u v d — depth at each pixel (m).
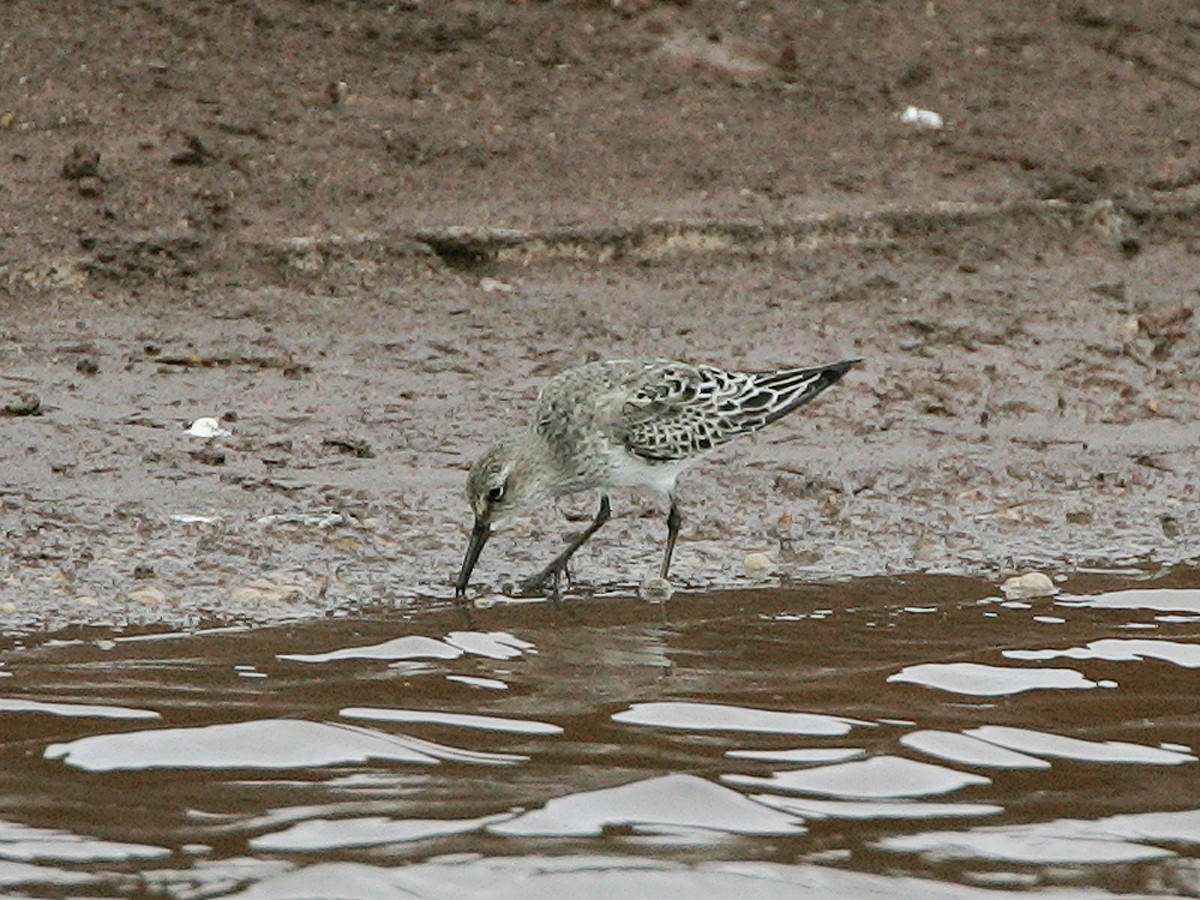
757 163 17.50
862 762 9.43
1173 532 13.47
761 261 16.72
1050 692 10.47
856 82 18.66
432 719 9.79
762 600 11.98
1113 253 17.58
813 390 13.18
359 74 17.59
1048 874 8.38
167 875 8.08
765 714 10.02
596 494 13.80
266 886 8.03
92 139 16.19
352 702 9.96
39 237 15.32
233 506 12.84
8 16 17.27
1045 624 11.62
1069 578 12.52
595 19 18.77
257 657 10.59
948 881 8.29
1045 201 17.72
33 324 14.78
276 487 13.13
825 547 12.96
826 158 17.73
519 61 18.16
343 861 8.25
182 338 14.87
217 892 7.96
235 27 17.72
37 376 14.15
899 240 17.19
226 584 11.69
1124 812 8.98
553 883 8.15
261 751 9.29
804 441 14.60
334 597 11.66
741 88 18.38
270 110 16.94
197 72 17.16
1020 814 8.93
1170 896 8.22
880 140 18.08
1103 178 18.03
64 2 17.53
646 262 16.48
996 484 14.10
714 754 9.47
